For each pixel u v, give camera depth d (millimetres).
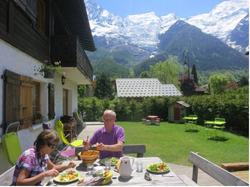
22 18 7609
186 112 25812
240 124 17203
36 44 9016
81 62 12961
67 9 13078
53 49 10922
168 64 70250
